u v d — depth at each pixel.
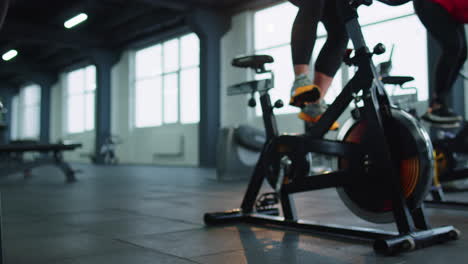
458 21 2.25
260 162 1.96
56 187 4.34
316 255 1.33
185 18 9.90
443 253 1.33
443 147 2.93
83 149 15.38
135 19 11.36
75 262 1.27
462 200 2.96
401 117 1.48
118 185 4.57
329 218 2.12
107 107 13.05
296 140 1.78
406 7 6.52
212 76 9.80
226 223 1.97
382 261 1.25
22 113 19.55
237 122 9.66
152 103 12.22
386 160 1.42
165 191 3.82
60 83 16.61
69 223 2.02
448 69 2.43
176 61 11.38
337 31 1.79
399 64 6.57
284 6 8.84
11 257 1.33
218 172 5.20
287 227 1.83
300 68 1.69
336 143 1.60
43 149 4.57
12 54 7.66
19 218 2.19
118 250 1.42
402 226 1.39
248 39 9.50
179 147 11.03
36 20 11.39
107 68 13.05
